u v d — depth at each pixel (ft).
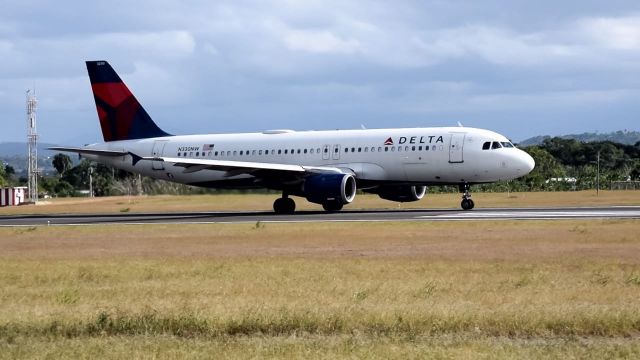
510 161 285.64
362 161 300.81
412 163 294.05
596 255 141.38
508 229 196.95
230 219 265.54
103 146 345.31
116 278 124.26
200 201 434.71
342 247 165.07
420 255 147.02
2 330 85.30
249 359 71.46
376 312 89.15
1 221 294.05
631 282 108.88
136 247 176.96
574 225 203.00
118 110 345.92
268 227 220.64
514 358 70.33
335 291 105.70
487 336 80.38
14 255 163.94
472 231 193.77
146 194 566.77
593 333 81.15
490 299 97.50
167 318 87.25
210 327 84.23
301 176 298.15
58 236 212.64
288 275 122.42
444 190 571.28
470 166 287.89
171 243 184.24
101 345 77.82
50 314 93.04
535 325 82.74
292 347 75.46
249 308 92.99
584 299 96.78
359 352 73.00
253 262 140.46
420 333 81.41
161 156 335.67
